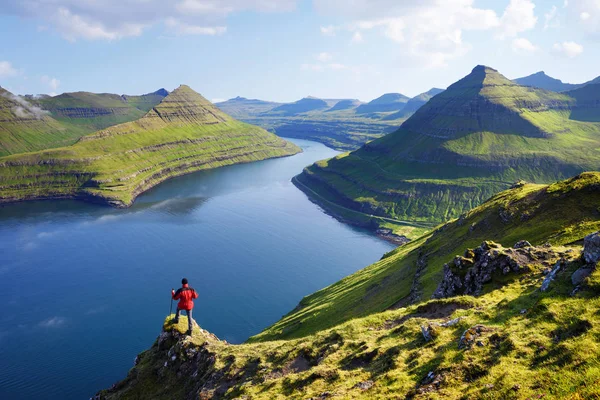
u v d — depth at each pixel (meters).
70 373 132.00
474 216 107.69
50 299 182.62
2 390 123.88
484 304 32.88
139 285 197.25
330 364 30.78
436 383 21.36
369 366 28.00
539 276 38.69
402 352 27.39
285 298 185.75
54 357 140.75
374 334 34.12
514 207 89.62
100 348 146.00
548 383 17.48
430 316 34.62
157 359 49.31
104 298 183.62
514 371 19.42
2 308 175.12
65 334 155.00
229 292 190.38
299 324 107.31
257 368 36.62
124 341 150.50
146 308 174.88
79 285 196.75
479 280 46.34
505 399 17.64
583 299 23.80
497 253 46.81
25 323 163.12
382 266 134.12
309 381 29.12
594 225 64.81
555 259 42.12
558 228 71.81
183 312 168.75
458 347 24.62
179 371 44.41
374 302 92.94
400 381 23.34
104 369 134.25
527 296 28.94
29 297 184.50
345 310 100.19
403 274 102.81
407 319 36.12
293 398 27.39
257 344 43.81
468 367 21.62
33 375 131.12
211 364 41.06
